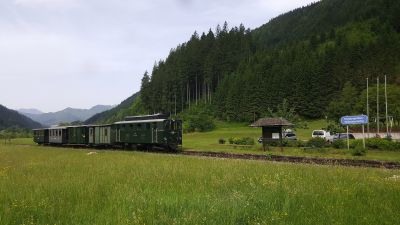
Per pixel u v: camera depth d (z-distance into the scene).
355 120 34.19
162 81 163.50
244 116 125.00
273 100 123.62
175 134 41.97
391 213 8.38
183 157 29.44
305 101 122.00
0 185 13.76
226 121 130.50
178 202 9.76
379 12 197.62
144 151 43.94
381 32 170.00
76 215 8.57
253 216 8.34
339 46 151.62
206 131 101.25
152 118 45.09
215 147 44.69
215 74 167.62
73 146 60.97
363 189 11.58
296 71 125.75
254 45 196.38
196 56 173.12
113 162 24.45
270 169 18.11
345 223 7.60
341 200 9.80
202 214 8.36
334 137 47.56
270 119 37.50
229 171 17.30
